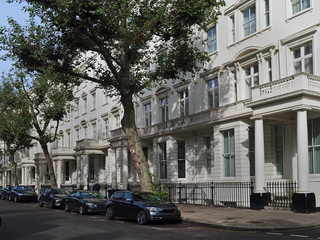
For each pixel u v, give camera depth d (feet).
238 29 79.92
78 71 79.41
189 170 92.99
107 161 136.77
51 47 65.10
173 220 54.49
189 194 89.81
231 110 76.89
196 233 43.29
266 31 72.69
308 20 64.64
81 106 160.56
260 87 63.87
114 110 130.21
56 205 87.86
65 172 169.17
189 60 69.72
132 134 65.36
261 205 62.54
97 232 44.83
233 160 77.36
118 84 68.90
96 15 53.57
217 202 79.71
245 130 74.13
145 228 48.39
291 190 66.08
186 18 59.21
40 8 61.26
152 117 110.22
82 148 137.39
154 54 106.42
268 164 71.72
